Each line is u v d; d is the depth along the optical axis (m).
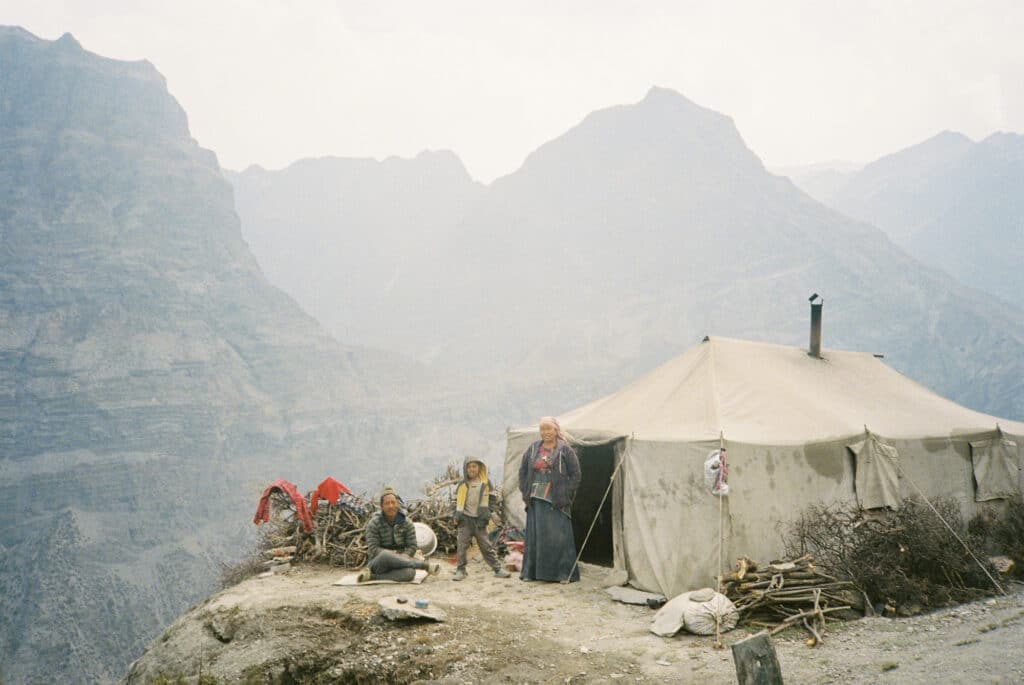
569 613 7.19
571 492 8.56
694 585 7.61
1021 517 9.56
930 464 9.26
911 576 7.28
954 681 4.47
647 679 5.29
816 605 6.36
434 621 6.82
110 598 125.12
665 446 8.23
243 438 199.12
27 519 153.88
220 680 6.24
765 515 7.79
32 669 107.88
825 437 8.27
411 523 8.70
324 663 6.27
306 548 9.89
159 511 161.00
